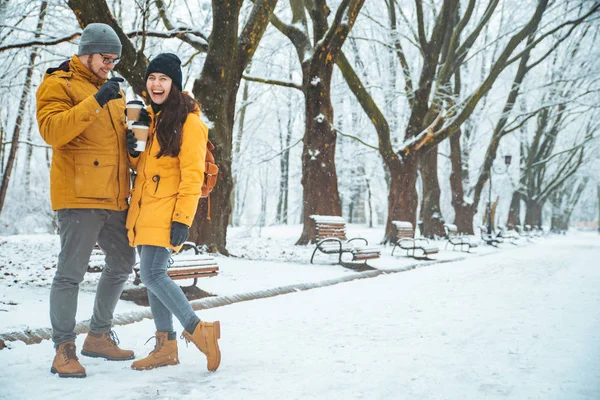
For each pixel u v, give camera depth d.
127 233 3.44
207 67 10.81
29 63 18.08
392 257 13.02
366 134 33.62
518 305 6.16
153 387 2.92
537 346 4.10
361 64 25.86
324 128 15.02
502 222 56.00
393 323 4.98
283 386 2.98
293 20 16.48
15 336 3.88
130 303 5.46
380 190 48.09
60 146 3.16
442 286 7.90
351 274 8.88
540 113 38.53
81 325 4.37
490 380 3.19
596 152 43.84
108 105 3.38
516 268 11.27
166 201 3.30
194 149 3.32
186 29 12.48
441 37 19.06
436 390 2.97
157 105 3.42
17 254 10.44
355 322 5.00
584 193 79.50
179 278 5.52
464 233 29.78
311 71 14.87
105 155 3.29
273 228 32.34
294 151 46.00
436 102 20.83
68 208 3.18
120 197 3.39
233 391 2.88
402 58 22.42
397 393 2.91
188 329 3.28
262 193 52.25
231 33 10.79
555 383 3.14
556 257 15.32
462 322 5.06
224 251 11.02
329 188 15.09
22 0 15.41
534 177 44.97
